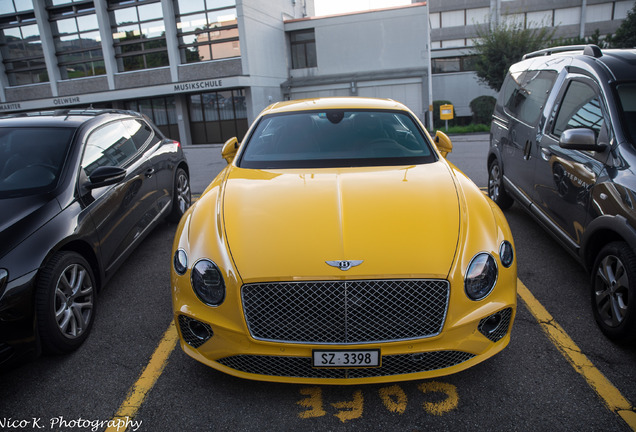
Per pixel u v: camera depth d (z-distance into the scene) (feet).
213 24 75.10
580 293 10.70
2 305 7.50
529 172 13.30
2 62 83.25
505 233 7.85
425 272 6.77
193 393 7.75
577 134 9.46
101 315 10.59
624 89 9.92
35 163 10.39
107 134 12.76
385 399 7.43
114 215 11.24
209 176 29.19
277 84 86.12
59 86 82.64
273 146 10.91
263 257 7.04
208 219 8.18
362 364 6.81
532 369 8.01
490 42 73.20
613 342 8.69
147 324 10.12
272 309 6.86
